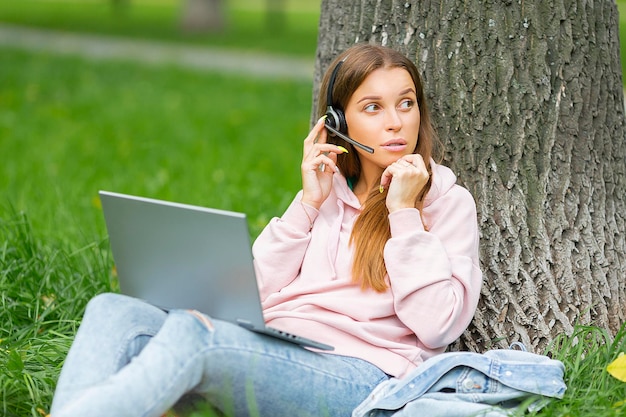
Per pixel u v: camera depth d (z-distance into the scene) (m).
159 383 3.36
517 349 4.51
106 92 16.95
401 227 3.96
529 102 4.61
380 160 4.18
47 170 9.98
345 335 3.94
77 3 44.16
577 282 4.60
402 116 4.18
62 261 5.89
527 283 4.56
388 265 3.93
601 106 4.75
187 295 3.76
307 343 3.67
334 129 4.25
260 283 4.17
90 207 8.02
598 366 4.21
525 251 4.59
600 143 4.74
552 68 4.62
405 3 4.73
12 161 10.60
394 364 3.89
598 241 4.68
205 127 13.19
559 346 4.48
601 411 3.85
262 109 15.17
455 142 4.67
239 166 10.19
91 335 3.56
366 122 4.18
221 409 3.70
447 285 3.88
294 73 21.11
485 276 4.59
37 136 12.34
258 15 39.41
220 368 3.52
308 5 49.88
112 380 3.34
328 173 4.30
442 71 4.66
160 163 10.50
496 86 4.61
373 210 4.11
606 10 4.79
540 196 4.61
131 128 13.06
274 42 27.69
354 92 4.20
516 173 4.61
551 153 4.62
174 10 40.28
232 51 25.58
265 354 3.59
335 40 4.98
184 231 3.62
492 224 4.62
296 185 8.97
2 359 4.51
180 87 18.00
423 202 4.17
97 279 5.74
